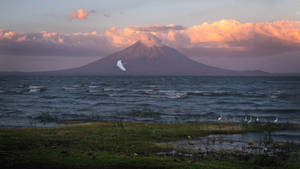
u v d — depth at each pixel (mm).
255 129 23266
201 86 110688
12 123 26594
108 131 21062
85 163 11797
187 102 49062
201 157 14188
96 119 29672
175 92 74062
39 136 18406
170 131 21609
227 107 41938
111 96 60969
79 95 63094
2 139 16906
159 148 16109
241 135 20797
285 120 28828
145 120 28969
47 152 13492
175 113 34375
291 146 17016
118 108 39875
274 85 118812
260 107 42094
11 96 59625
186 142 18000
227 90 85562
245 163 13219
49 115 32000
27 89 84375
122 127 23141
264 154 14898
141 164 11828
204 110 38000
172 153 14984
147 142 17594
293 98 56125
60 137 18297
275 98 57375
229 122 27188
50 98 55688
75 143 16641
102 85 117062
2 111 35688
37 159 12203
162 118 30203
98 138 18312
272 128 23797
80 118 30297
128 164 11797
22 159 12148
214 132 21734
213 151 15547
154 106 42656
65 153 13383
